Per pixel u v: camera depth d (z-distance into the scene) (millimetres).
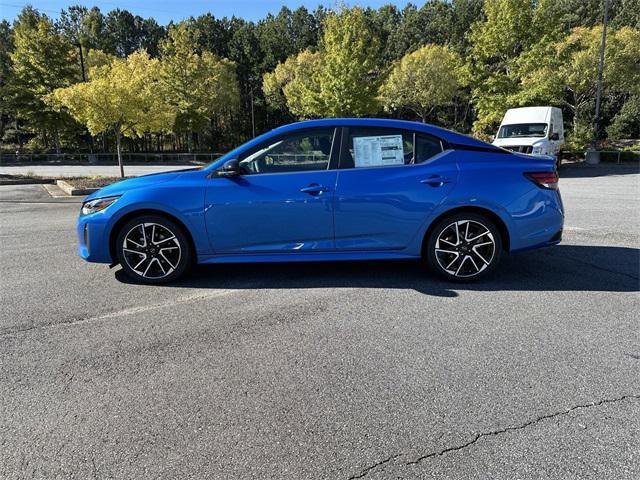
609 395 2699
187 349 3332
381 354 3234
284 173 4582
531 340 3430
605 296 4355
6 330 3682
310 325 3738
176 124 39531
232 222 4551
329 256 4652
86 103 16734
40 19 38438
